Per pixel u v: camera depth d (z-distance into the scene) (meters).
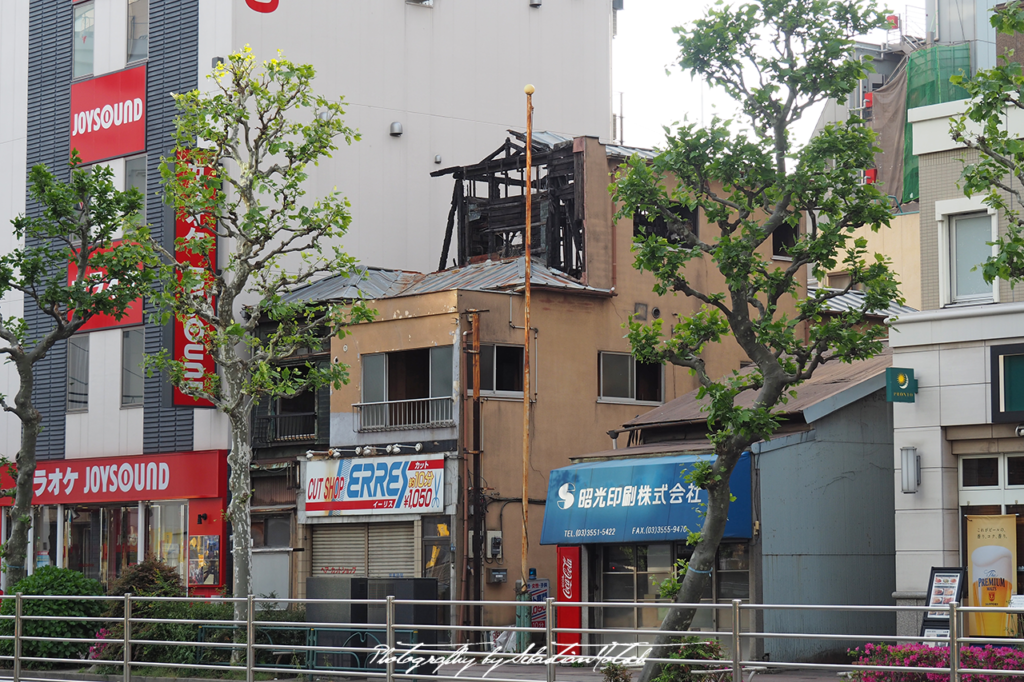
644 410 35.09
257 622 21.91
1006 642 14.72
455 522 31.61
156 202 39.41
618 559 28.38
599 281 34.75
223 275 36.78
